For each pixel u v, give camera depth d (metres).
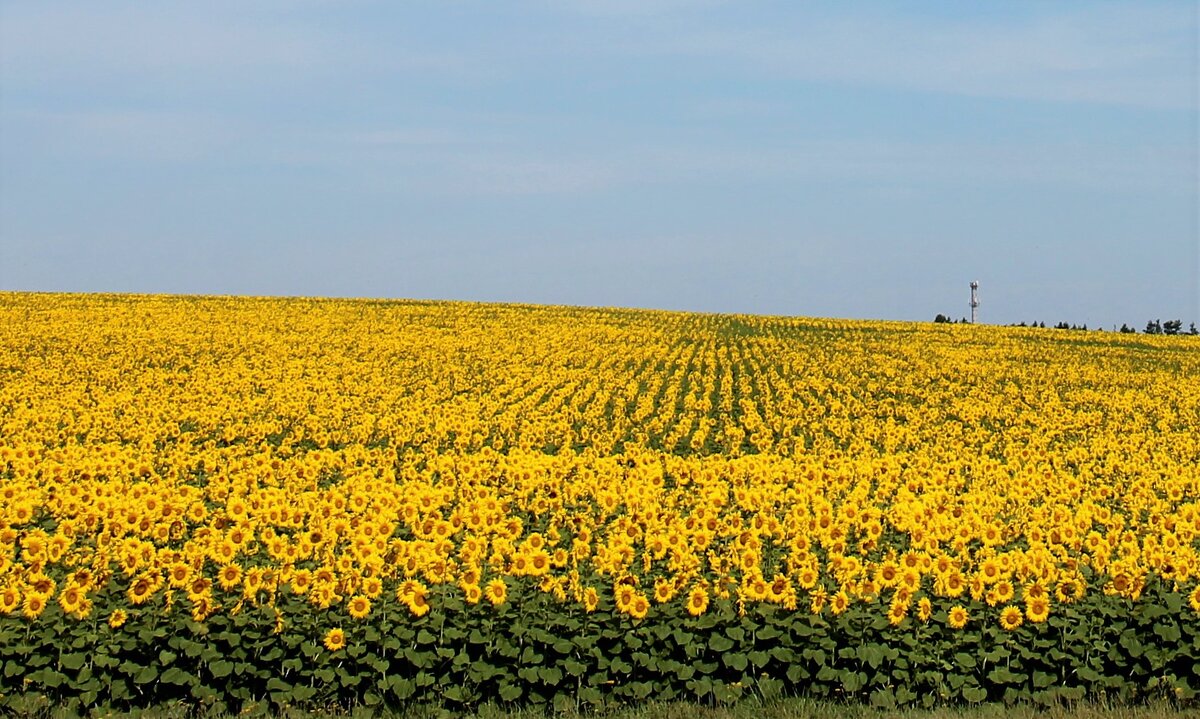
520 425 27.44
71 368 37.34
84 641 10.09
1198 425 32.56
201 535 11.94
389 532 12.40
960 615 10.70
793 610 10.80
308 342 47.81
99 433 24.27
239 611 10.49
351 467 19.52
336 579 10.77
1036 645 10.55
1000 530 13.25
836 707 10.02
